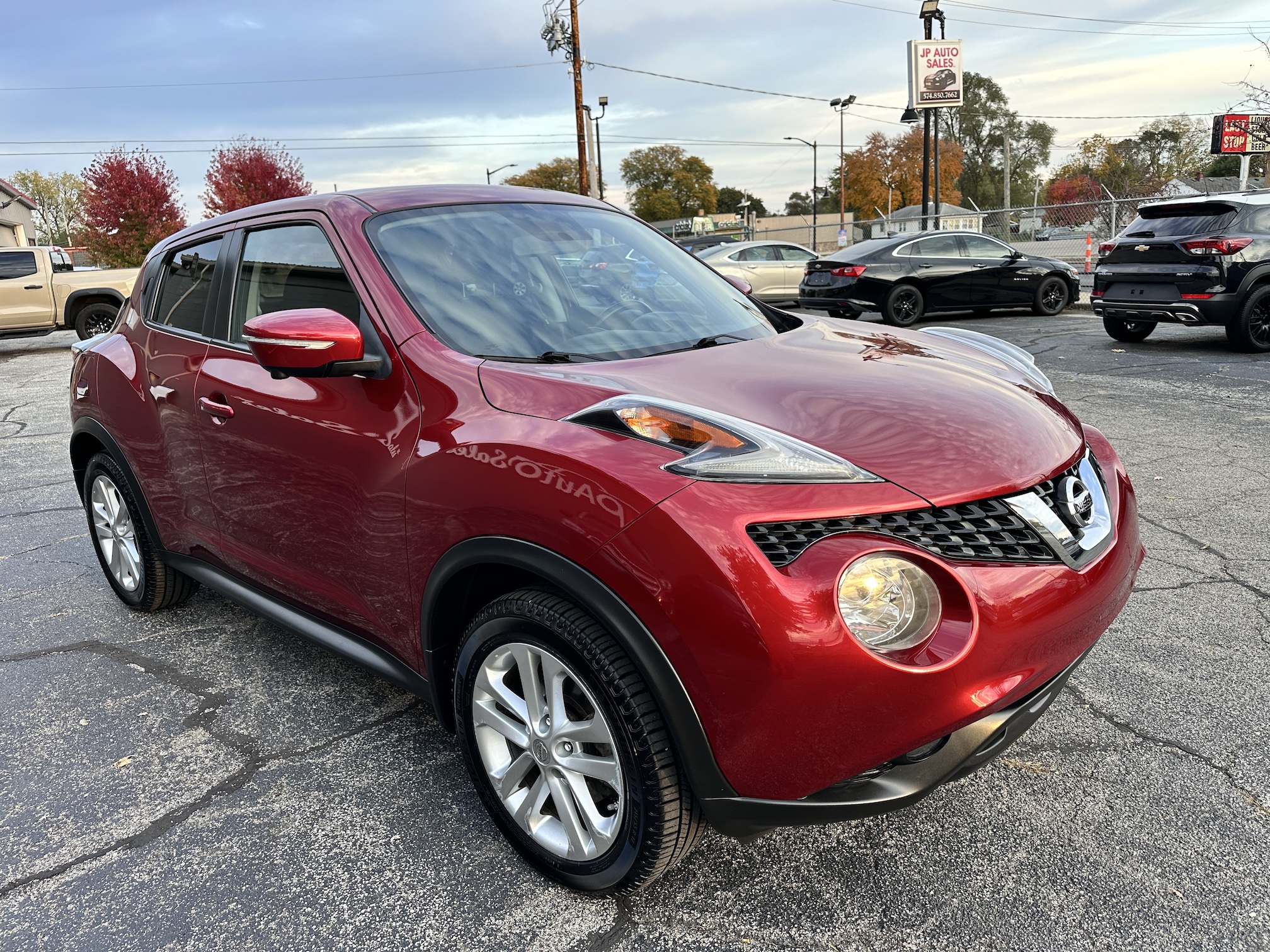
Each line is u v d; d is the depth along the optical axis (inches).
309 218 108.0
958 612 67.9
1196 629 127.5
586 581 70.5
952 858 84.0
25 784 104.1
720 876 83.2
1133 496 92.8
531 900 81.5
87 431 144.6
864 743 66.3
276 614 114.0
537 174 4136.3
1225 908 76.1
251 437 106.0
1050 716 107.5
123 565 150.9
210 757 107.9
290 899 83.2
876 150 3211.1
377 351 91.9
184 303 127.0
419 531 84.5
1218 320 363.3
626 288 109.7
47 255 614.5
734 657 64.9
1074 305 611.2
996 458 74.6
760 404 79.3
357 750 107.8
